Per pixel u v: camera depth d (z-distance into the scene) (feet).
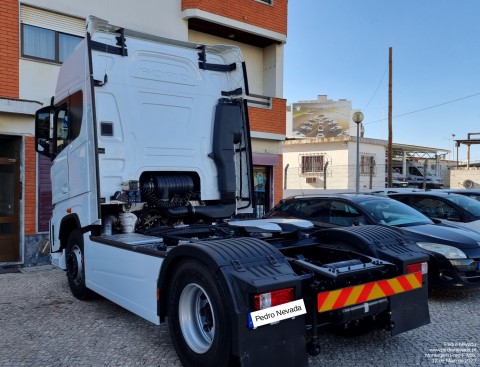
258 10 40.57
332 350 13.25
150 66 18.65
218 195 20.25
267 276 10.16
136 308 13.53
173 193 18.67
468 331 15.11
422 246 19.11
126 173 17.48
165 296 12.41
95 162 15.96
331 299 10.84
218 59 21.11
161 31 34.53
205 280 10.58
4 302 18.83
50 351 13.23
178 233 15.75
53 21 29.07
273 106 41.24
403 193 28.71
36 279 23.56
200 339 11.40
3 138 26.78
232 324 9.70
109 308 17.84
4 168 27.09
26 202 27.12
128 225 17.15
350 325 13.46
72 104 18.21
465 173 93.30
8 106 25.13
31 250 27.25
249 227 14.38
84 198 16.97
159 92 18.72
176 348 11.76
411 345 13.71
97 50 17.39
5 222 26.96
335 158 86.07
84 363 12.32
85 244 17.35
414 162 105.19
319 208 24.00
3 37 26.48
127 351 13.20
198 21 37.17
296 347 10.30
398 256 13.01
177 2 35.70
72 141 18.15
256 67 44.62
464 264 18.29
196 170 19.62
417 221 21.77
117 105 17.54
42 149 21.50
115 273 14.93
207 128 20.16
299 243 14.89
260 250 11.04
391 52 62.08
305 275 11.47
